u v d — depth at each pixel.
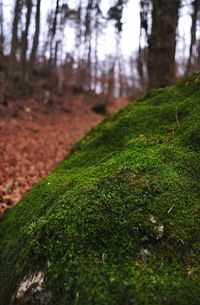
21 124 16.94
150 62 6.64
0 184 7.85
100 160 3.74
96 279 2.18
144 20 11.81
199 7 16.62
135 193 2.65
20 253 2.78
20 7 23.52
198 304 2.01
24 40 22.12
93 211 2.55
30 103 21.22
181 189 2.75
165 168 2.96
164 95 4.57
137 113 4.36
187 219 2.50
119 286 2.13
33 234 2.73
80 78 32.84
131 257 2.30
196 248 2.33
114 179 2.80
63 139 15.91
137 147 3.56
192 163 3.08
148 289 2.09
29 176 9.27
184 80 4.69
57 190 3.38
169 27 6.48
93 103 26.98
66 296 2.20
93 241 2.40
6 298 2.66
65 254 2.37
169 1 6.45
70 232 2.48
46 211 3.07
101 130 4.71
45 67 29.30
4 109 18.53
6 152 11.55
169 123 3.93
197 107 3.85
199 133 3.34
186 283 2.10
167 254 2.31
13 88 22.39
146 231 2.42
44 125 18.14
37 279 2.39
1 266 3.04
